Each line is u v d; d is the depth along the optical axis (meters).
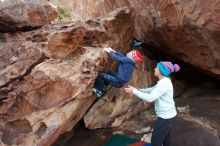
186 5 5.33
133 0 6.43
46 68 4.13
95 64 4.30
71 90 4.11
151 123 5.68
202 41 5.54
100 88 4.63
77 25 4.58
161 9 5.73
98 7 7.73
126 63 4.41
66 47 4.41
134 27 6.57
